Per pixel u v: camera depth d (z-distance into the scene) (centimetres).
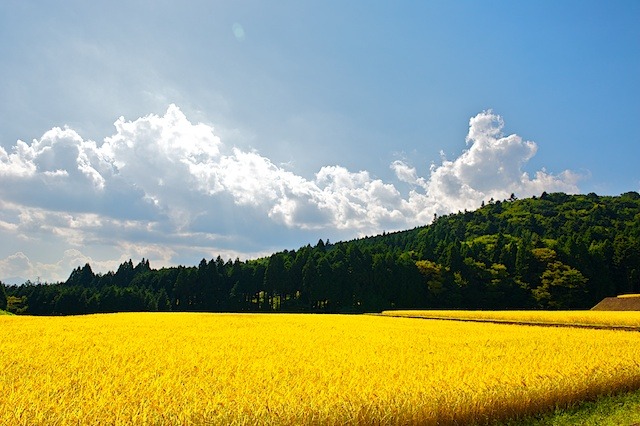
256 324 3456
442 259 11281
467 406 1116
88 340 2036
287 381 1151
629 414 1249
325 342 2152
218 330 2775
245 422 859
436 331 2998
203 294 11356
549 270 10175
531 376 1340
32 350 1656
